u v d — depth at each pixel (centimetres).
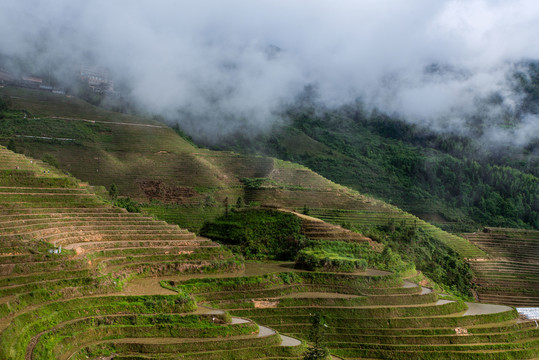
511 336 7388
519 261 13162
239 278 7300
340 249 9338
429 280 9856
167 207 12838
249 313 6731
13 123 15912
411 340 6850
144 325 5372
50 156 13450
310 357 5425
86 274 6072
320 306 7138
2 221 6519
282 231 9919
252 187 14938
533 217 18825
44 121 16488
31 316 4888
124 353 4969
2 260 5756
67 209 7706
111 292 6069
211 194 14250
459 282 11269
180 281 6950
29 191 7681
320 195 14975
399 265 9281
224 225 10112
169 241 8025
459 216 18275
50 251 6141
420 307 7531
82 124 17175
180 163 16038
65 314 5181
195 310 6003
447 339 6994
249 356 5322
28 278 5594
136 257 7294
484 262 12750
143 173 14900
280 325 6694
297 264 8431
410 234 12762
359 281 7894
